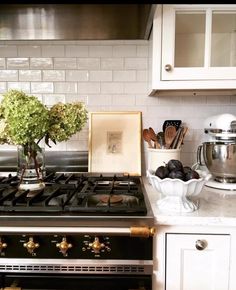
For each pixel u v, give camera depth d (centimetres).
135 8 108
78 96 147
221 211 92
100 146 148
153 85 116
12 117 97
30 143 109
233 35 119
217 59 118
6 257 85
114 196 100
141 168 148
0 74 145
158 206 95
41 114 101
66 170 148
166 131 131
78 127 118
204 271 89
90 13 112
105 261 85
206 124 135
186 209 91
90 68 146
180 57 118
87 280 86
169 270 89
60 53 145
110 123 148
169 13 112
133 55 145
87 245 85
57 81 146
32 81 146
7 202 90
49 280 86
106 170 147
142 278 87
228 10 113
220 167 121
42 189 108
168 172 93
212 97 146
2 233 84
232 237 88
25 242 85
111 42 144
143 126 148
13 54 144
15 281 86
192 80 115
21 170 112
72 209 86
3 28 126
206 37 115
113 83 146
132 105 147
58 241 85
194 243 88
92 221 83
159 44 114
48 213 85
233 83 115
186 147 148
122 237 85
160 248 89
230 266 89
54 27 126
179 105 147
